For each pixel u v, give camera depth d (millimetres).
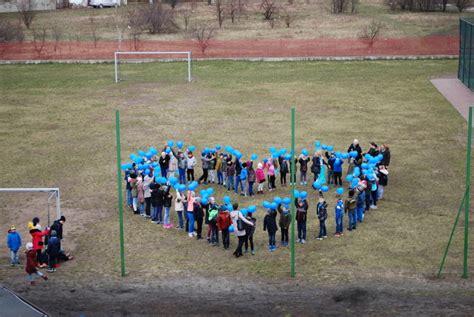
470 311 22391
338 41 66125
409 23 74500
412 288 23969
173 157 34000
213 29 71500
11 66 60812
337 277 24812
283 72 57375
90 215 30703
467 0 82875
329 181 33781
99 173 35875
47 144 40656
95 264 26219
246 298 23516
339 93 50500
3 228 29344
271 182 32938
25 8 82000
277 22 76938
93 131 42906
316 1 91812
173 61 61781
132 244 27844
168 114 46000
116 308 22969
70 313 22609
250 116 45125
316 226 29219
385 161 33906
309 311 22578
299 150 38125
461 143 39469
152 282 24781
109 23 77312
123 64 60969
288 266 25750
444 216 29844
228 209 27375
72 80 55938
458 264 25625
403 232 28344
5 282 24812
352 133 41250
